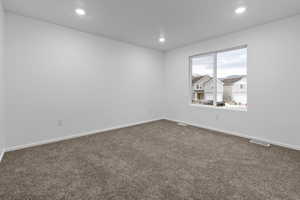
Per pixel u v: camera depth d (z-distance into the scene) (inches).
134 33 139.1
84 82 136.5
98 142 120.4
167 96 205.8
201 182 68.8
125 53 166.4
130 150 105.0
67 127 128.0
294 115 106.0
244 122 132.6
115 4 91.1
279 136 113.2
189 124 179.3
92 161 88.7
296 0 86.0
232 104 146.6
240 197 59.1
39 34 111.3
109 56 153.1
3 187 64.5
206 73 167.0
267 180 70.2
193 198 58.5
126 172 77.2
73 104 130.7
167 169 80.4
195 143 118.7
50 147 109.3
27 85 107.9
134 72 175.6
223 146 112.4
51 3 89.9
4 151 98.8
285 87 109.1
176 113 194.7
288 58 106.9
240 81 139.8
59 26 120.6
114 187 65.2
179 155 97.3
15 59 102.6
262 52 119.1
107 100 153.5
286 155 96.6
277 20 110.9
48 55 116.0
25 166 82.2
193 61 178.7
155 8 95.8
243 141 122.3
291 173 76.0
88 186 65.8
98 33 138.9
